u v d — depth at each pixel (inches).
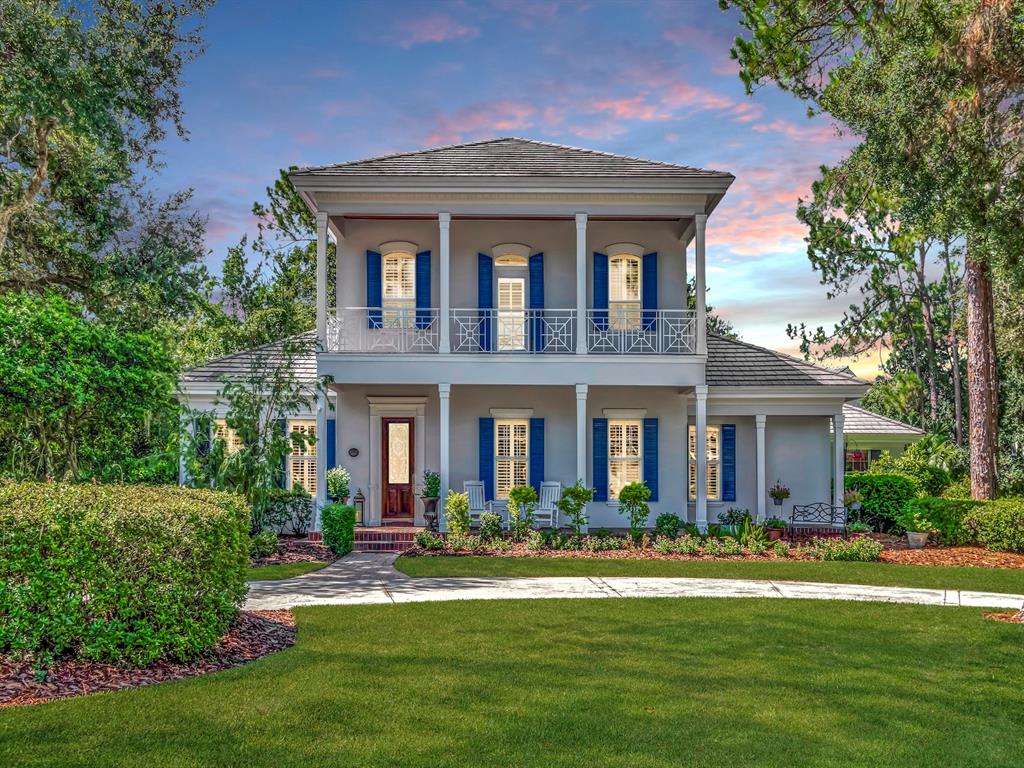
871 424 1184.2
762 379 794.2
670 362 733.3
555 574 550.0
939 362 1614.2
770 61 571.8
